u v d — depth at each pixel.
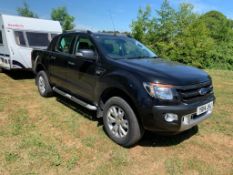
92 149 3.54
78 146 3.61
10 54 8.14
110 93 3.88
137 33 17.09
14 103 5.53
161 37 16.95
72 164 3.14
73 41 4.82
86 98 4.41
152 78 3.16
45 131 4.08
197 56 15.52
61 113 4.96
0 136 3.82
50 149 3.48
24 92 6.60
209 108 3.67
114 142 3.76
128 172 3.04
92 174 2.97
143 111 3.15
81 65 4.34
